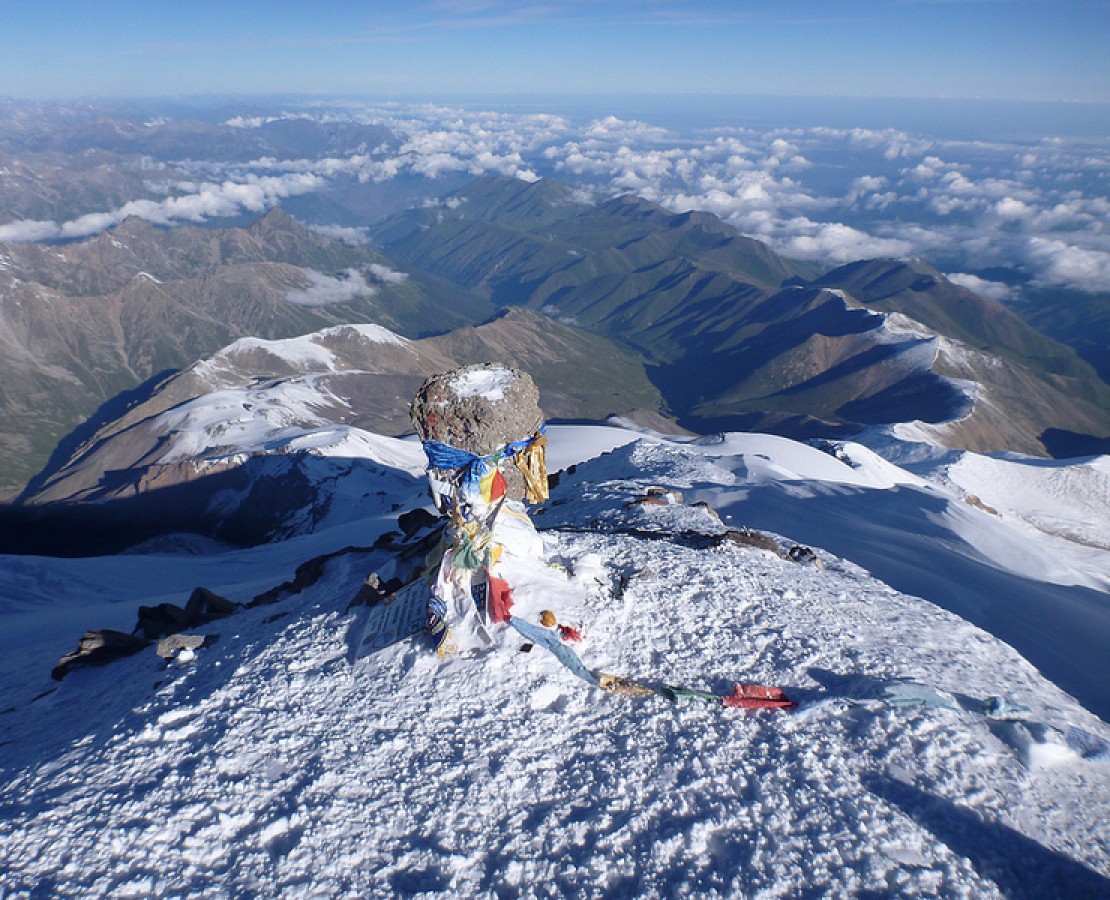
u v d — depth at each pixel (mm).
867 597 9422
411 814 5305
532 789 5590
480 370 8758
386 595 8625
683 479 28188
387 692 6836
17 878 4742
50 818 5332
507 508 8641
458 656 7254
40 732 8344
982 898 4559
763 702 6469
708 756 5840
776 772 5641
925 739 5941
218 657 8625
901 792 5410
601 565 9273
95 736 6852
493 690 6750
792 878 4680
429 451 8391
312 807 5332
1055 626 15461
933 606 9500
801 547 11836
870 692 6645
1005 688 7070
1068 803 5395
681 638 7777
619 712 6484
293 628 8750
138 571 48656
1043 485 117062
